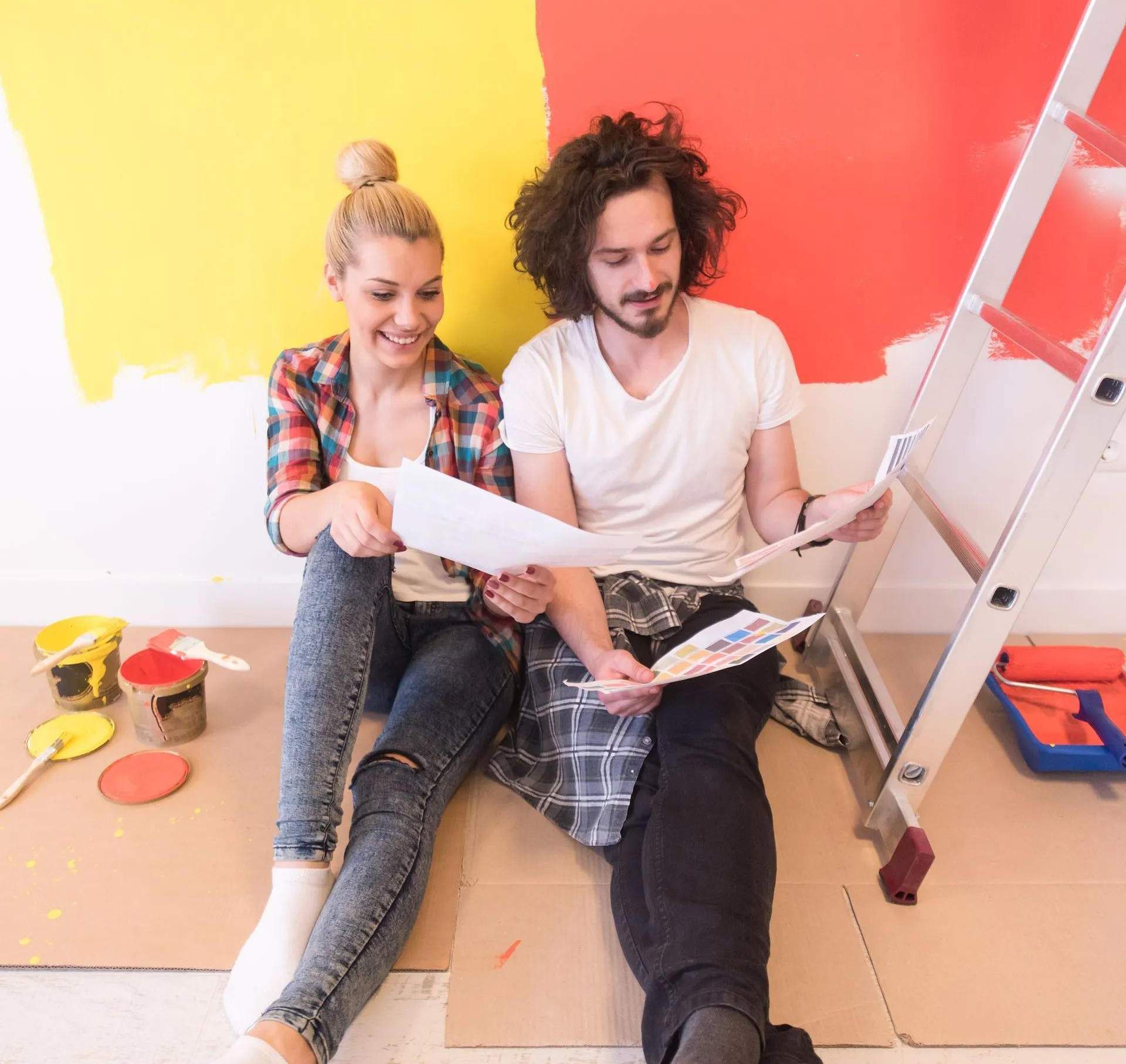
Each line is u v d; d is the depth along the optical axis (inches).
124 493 68.3
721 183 58.9
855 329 62.7
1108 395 41.6
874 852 54.1
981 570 47.3
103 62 55.2
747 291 61.9
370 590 48.8
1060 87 49.6
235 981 42.4
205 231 60.0
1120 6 47.4
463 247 61.0
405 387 55.1
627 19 54.6
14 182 58.2
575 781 51.6
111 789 56.4
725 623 48.6
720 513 56.9
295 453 54.4
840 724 62.4
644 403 52.5
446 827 54.9
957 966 47.2
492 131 57.6
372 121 57.1
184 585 71.4
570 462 54.6
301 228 59.9
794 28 54.9
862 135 57.6
